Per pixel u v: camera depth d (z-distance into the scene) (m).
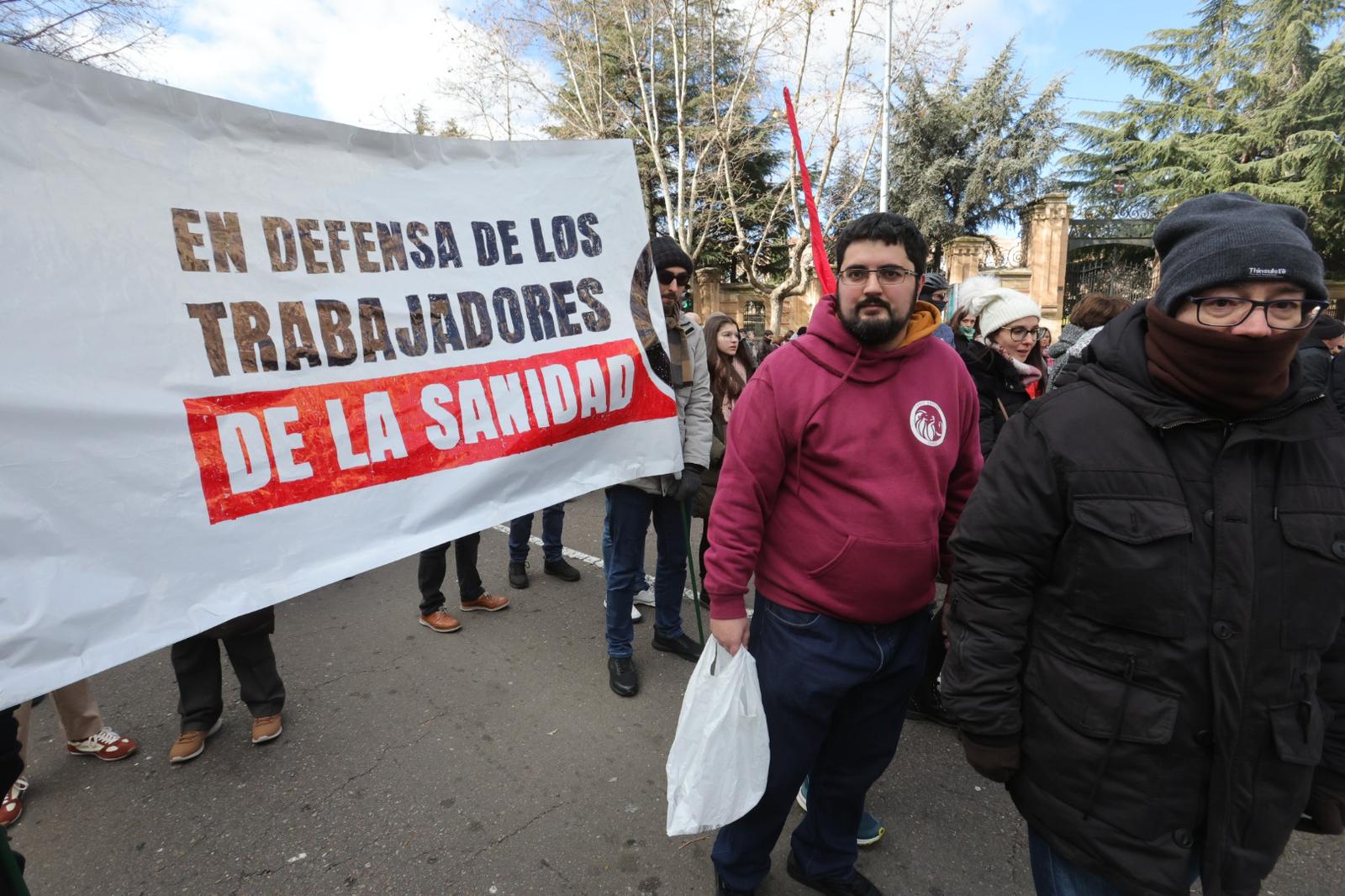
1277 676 1.12
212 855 2.12
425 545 2.08
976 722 1.30
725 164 14.88
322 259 1.92
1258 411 1.11
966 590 1.33
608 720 2.82
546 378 2.41
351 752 2.63
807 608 1.64
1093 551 1.16
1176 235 1.14
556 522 4.30
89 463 1.51
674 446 2.81
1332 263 21.44
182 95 1.68
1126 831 1.19
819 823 1.89
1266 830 1.16
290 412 1.83
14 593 1.41
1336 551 1.10
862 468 1.56
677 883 2.01
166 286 1.64
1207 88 24.16
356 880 2.02
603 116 16.36
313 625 3.75
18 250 1.44
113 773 2.53
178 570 1.63
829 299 1.62
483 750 2.63
